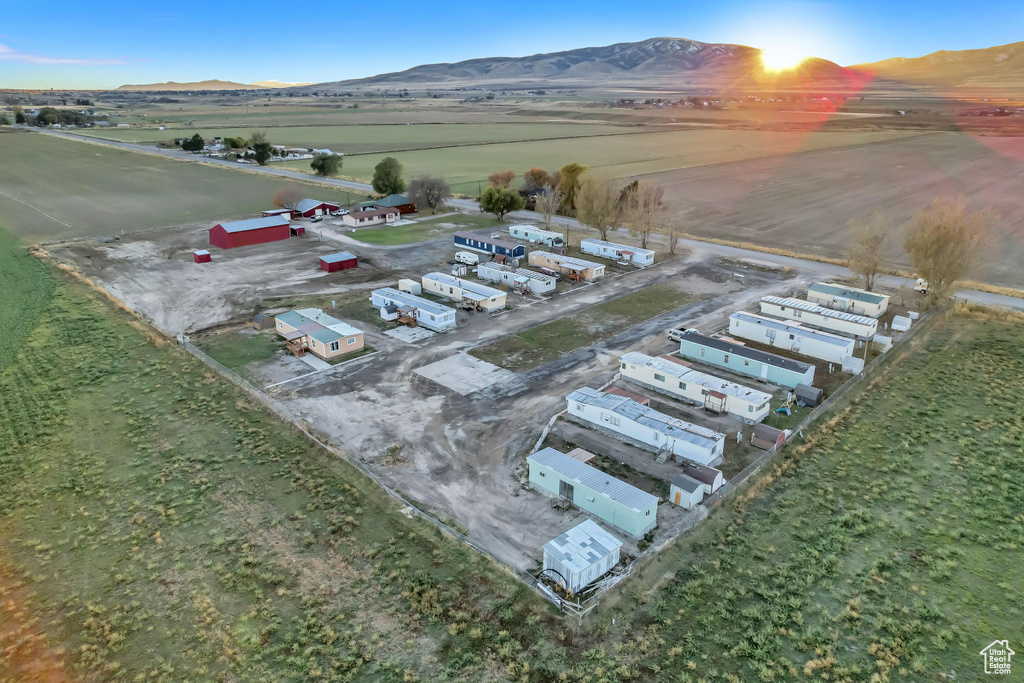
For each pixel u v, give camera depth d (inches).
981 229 2647.6
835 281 3085.6
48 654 1112.8
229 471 1625.2
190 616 1186.6
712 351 2204.7
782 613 1177.4
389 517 1450.5
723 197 5172.2
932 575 1261.1
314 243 3799.2
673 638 1131.9
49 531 1430.9
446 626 1158.3
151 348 2342.5
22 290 2982.3
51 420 1878.7
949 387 2023.9
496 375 2139.5
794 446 1723.7
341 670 1067.3
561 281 3117.6
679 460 1646.2
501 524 1430.9
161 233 4042.8
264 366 2198.6
